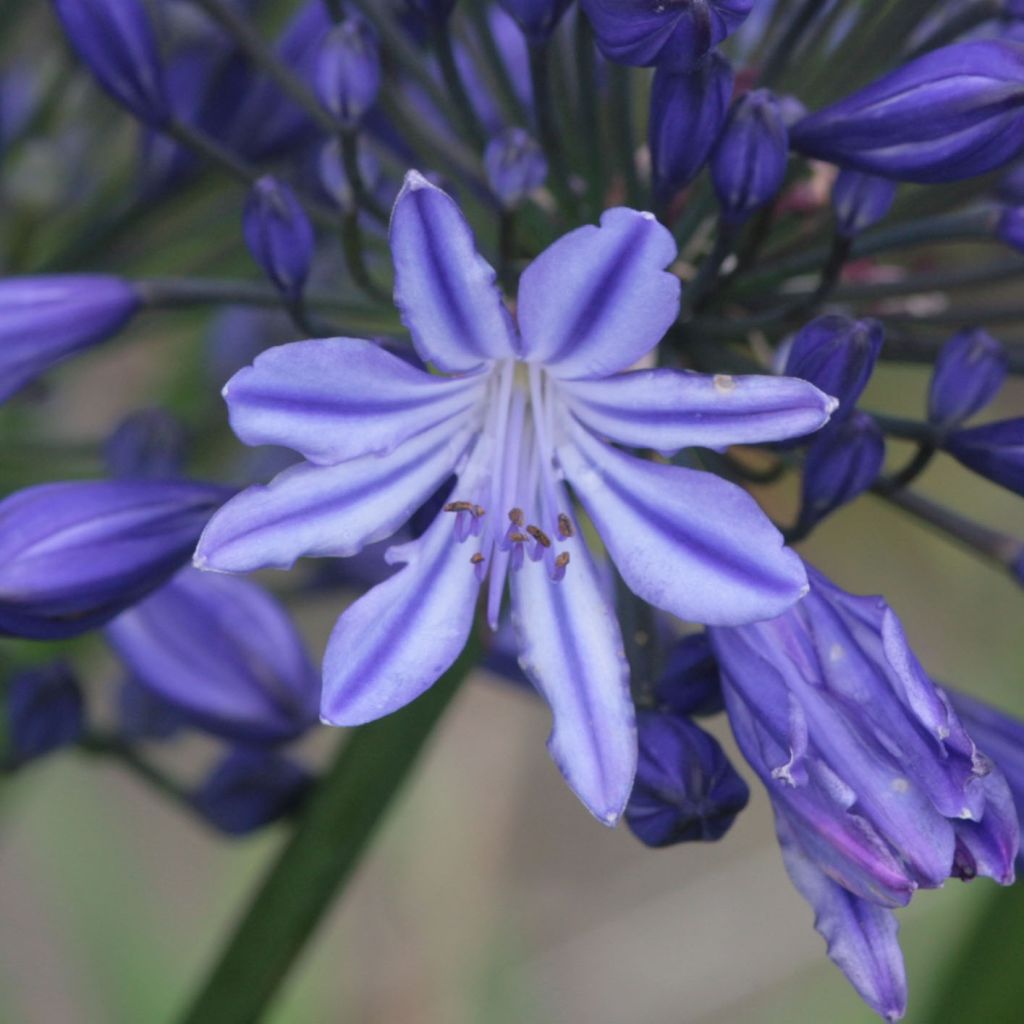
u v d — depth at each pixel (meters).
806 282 0.45
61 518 0.42
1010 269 0.43
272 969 0.45
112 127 0.48
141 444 0.47
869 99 0.42
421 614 0.41
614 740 0.40
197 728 0.45
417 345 0.40
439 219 0.40
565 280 0.40
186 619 0.45
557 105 0.44
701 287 0.42
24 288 0.43
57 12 0.43
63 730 0.46
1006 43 0.41
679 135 0.42
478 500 0.41
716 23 0.41
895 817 0.40
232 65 0.46
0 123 0.47
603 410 0.41
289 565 0.40
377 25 0.44
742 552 0.40
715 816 0.41
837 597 0.40
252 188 0.42
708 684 0.41
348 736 0.44
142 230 0.47
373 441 0.40
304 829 0.44
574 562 0.41
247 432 0.40
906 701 0.40
